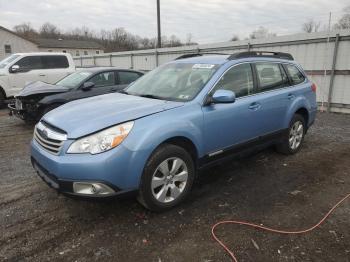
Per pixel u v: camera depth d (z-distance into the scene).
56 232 3.18
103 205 3.71
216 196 3.98
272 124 4.91
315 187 4.28
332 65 10.26
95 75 8.16
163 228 3.25
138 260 2.76
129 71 8.88
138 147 3.14
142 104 3.71
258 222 3.37
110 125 3.12
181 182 3.67
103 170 2.98
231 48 13.31
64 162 3.02
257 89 4.64
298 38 11.00
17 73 11.33
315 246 2.96
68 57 12.34
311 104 5.79
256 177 4.61
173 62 4.95
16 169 4.97
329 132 7.56
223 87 4.12
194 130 3.64
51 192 4.08
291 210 3.63
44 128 3.50
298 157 5.54
